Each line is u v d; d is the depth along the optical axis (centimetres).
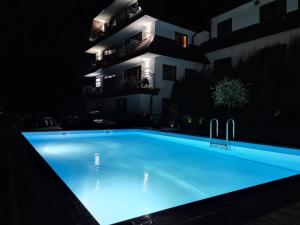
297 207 228
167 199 418
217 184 506
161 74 1847
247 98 1252
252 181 529
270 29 1476
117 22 2462
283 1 1491
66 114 2817
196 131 1284
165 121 1742
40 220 188
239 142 777
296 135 931
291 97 1136
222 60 1859
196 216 205
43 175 322
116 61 2116
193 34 2116
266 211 218
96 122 1934
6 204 224
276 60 1270
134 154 837
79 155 812
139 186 485
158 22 1861
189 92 1700
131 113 1911
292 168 627
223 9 1872
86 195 433
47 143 1042
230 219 201
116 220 330
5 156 450
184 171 612
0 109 2484
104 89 2619
